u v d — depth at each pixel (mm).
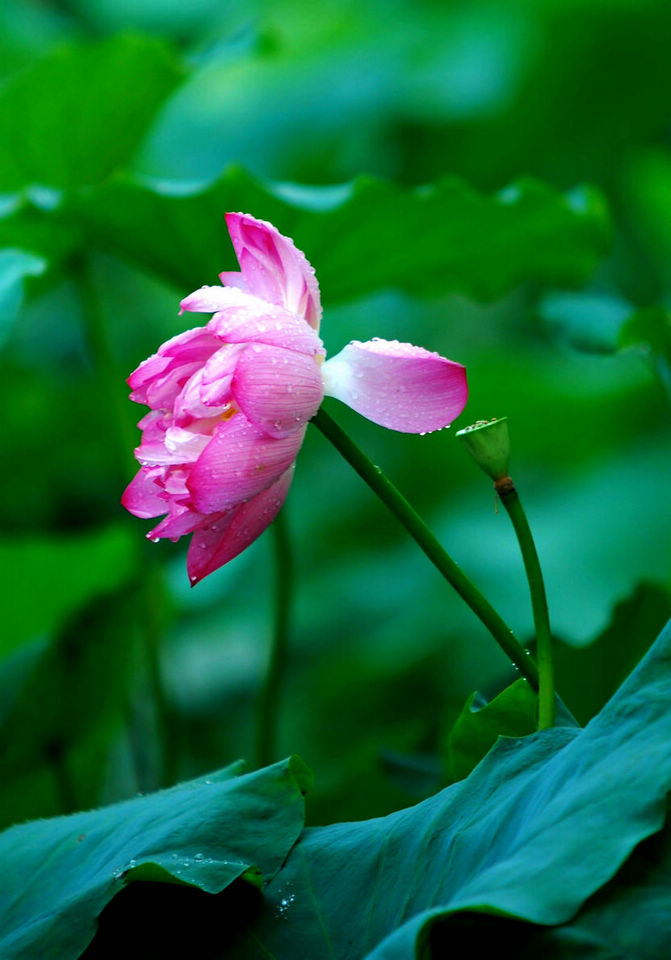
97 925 2236
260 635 4402
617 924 2133
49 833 2359
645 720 2201
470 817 2234
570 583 4258
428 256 2836
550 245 2863
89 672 2734
